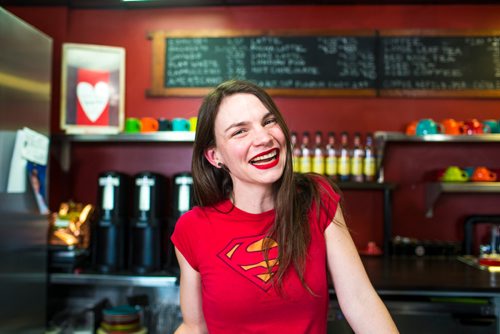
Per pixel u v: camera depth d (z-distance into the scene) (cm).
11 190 188
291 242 99
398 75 280
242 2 285
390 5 283
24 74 197
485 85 277
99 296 276
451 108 280
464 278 206
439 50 279
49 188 283
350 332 200
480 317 196
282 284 98
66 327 236
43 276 220
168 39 289
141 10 290
